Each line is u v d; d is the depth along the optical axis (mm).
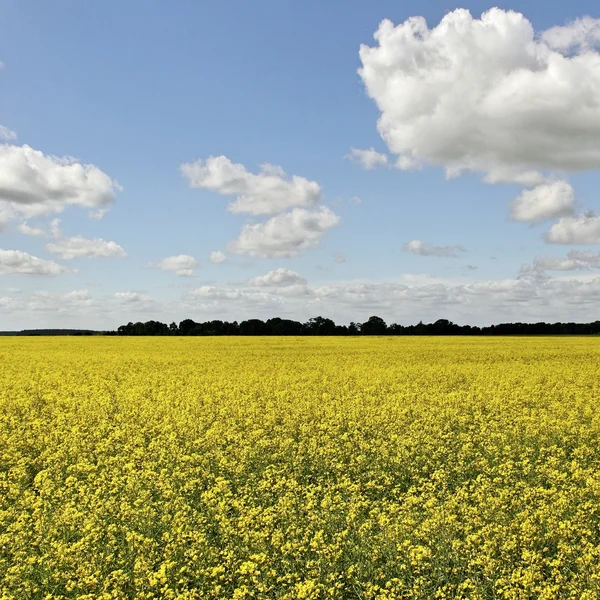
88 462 11648
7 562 7457
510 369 26656
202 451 12688
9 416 15703
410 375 24312
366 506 9180
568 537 7789
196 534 7715
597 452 12523
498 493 9422
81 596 6383
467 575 7012
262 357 34438
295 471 11031
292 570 7250
